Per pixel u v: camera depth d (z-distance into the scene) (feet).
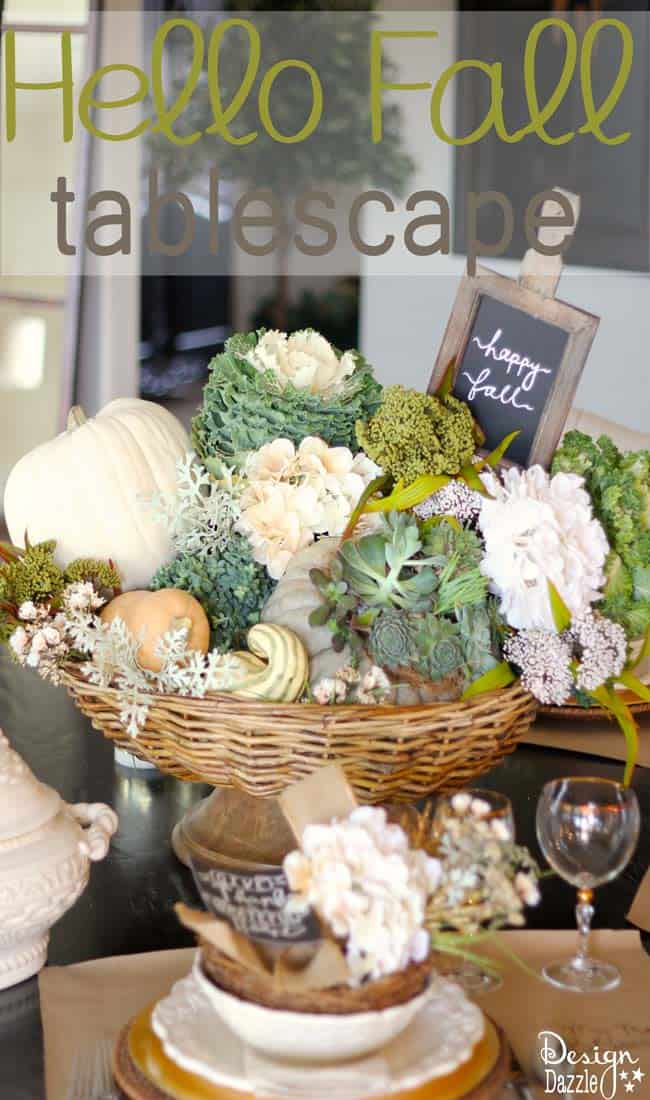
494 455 4.35
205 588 4.28
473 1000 3.27
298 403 4.51
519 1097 2.88
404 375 16.42
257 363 4.57
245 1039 2.68
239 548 4.36
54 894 3.31
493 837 2.81
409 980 2.66
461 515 4.26
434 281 16.12
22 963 3.37
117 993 3.28
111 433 4.52
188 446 4.75
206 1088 2.65
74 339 16.35
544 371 4.54
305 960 2.72
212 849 3.99
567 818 3.36
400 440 4.17
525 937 3.59
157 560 4.48
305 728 3.59
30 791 3.44
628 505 4.44
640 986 3.37
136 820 4.47
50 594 4.14
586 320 4.46
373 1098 2.60
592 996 3.30
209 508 4.30
